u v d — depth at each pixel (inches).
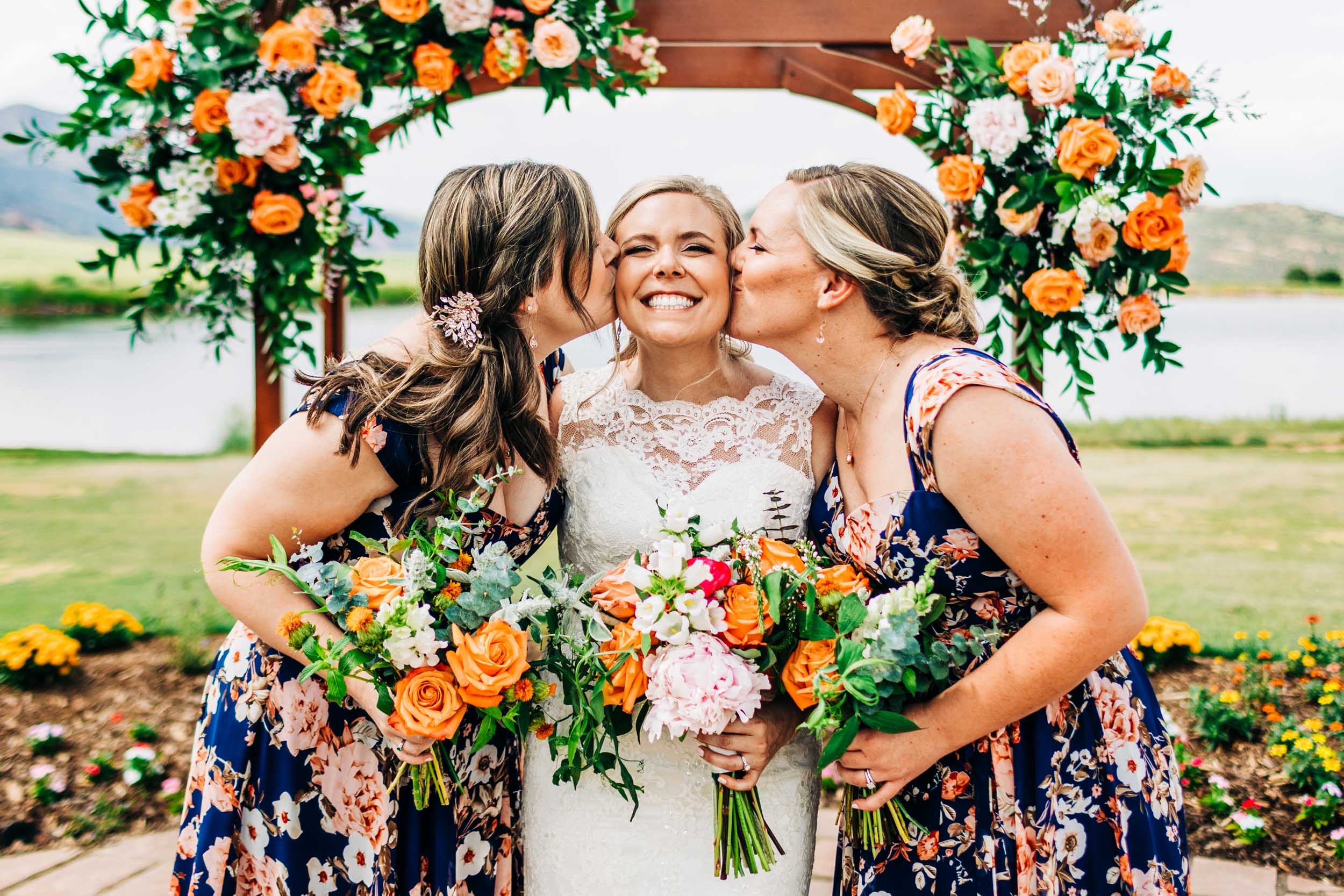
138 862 116.4
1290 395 442.0
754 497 68.3
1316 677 163.0
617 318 72.7
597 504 69.9
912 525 59.7
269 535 62.0
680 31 113.5
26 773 133.6
